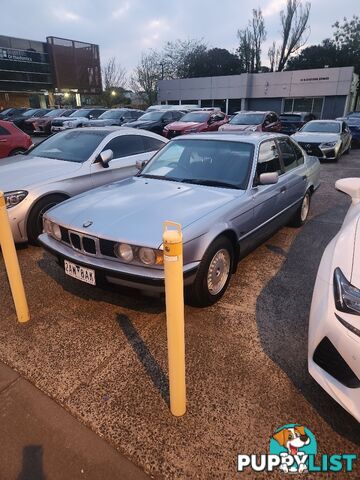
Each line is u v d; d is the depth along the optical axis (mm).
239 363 2363
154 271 2395
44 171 4398
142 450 1784
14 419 1955
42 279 3504
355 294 1747
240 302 3096
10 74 34812
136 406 2035
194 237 2545
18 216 3947
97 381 2219
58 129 17797
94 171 4688
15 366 2348
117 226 2584
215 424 1923
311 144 10820
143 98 39875
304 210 5125
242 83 30859
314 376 1848
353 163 11070
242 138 3805
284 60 42625
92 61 41000
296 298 3168
